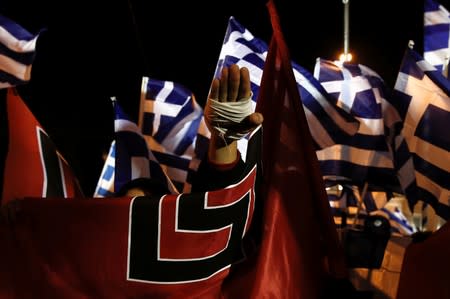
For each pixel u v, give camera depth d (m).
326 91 3.72
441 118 3.45
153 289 2.00
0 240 2.01
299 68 3.69
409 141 3.57
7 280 2.00
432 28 4.16
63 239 2.00
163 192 2.40
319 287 2.18
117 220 1.98
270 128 2.33
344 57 5.72
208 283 2.03
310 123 3.67
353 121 3.65
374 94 3.99
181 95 4.50
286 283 2.11
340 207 5.26
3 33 3.31
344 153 3.96
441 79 3.50
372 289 3.52
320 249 2.19
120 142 3.59
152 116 4.50
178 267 2.00
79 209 1.99
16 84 3.31
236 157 1.97
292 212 2.19
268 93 2.37
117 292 1.99
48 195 2.48
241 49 3.17
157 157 4.48
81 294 1.99
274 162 2.25
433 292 2.39
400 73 3.61
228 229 2.02
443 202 3.42
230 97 1.75
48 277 2.00
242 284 2.10
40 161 2.49
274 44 2.40
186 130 4.48
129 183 2.41
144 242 1.98
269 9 2.46
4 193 2.44
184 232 1.98
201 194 1.97
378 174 3.96
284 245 2.15
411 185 3.84
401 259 3.51
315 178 2.18
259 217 2.28
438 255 2.39
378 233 3.62
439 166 3.45
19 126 2.50
